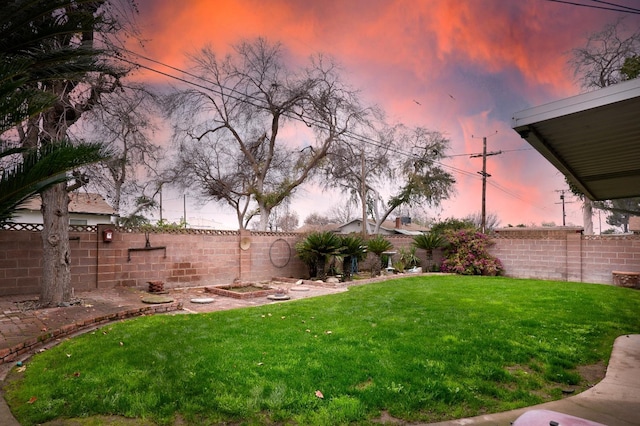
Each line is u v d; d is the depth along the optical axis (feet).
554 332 18.13
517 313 22.52
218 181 72.69
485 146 73.36
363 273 50.44
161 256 33.81
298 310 23.21
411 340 16.05
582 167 21.38
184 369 12.15
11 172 11.12
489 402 10.46
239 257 40.04
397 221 120.78
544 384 12.12
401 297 28.94
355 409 9.59
